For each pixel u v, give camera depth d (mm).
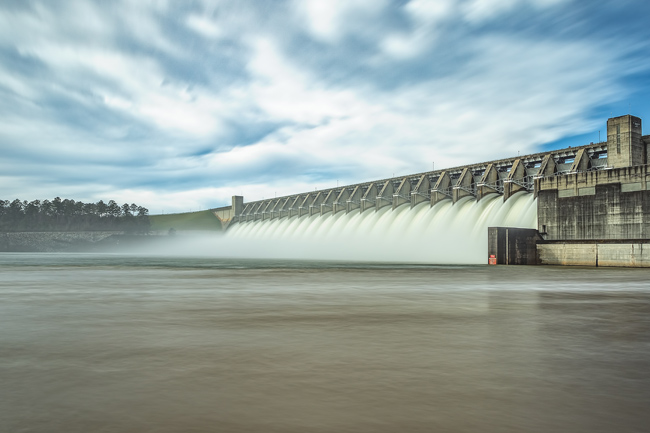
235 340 10203
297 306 16469
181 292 22078
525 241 65750
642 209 56812
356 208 123438
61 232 189000
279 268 50312
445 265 60875
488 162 88500
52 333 11031
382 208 112812
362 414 5641
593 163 73688
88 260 79812
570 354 8875
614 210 59562
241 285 26406
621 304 17359
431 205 94938
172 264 62312
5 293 21562
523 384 6879
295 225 143875
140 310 15305
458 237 82750
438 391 6539
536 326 12156
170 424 5312
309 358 8523
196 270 45500
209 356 8656
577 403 6047
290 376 7289
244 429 5176
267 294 21031
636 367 7898
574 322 12859
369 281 29969
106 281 29828
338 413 5680
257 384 6852
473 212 83812
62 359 8391
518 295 20891
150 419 5461
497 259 63375
